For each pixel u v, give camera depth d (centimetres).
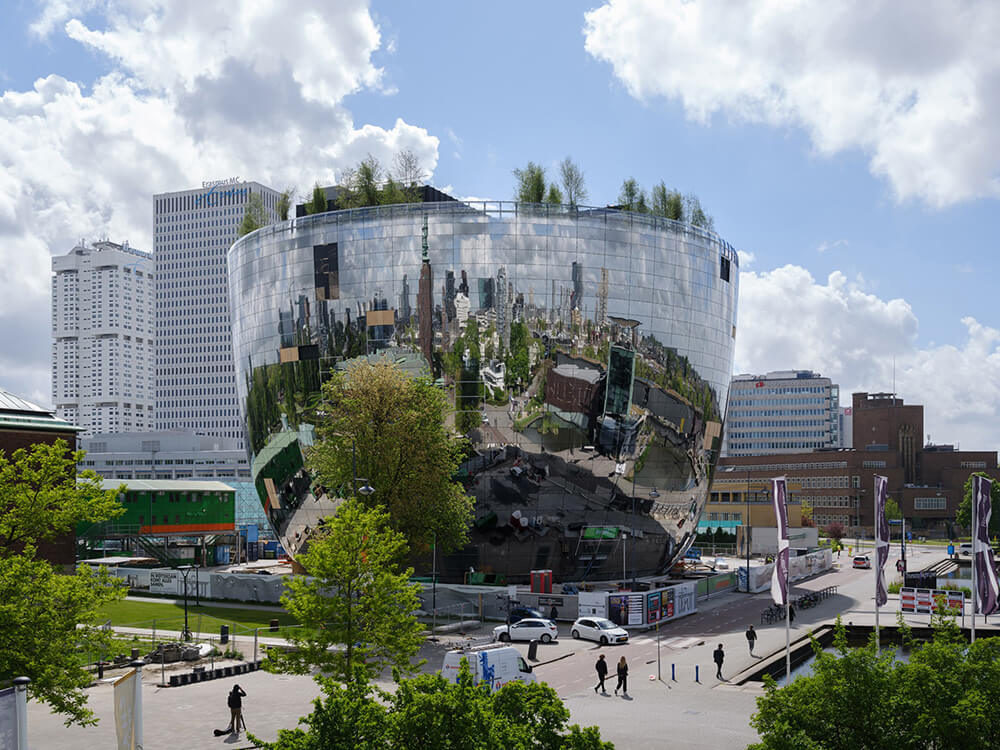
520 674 3634
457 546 6016
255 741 1744
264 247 7950
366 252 7369
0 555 2859
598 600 5569
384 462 5281
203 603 6825
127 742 2423
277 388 7856
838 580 8850
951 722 1661
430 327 7206
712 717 3269
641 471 7606
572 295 7281
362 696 1756
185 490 9669
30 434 6750
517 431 7162
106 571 2784
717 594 7400
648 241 7581
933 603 6075
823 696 1792
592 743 1662
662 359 7656
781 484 3631
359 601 2992
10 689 1591
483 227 7219
